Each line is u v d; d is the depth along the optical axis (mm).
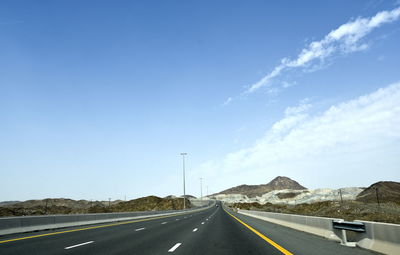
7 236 17062
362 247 11336
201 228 23344
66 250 11492
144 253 10781
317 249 11266
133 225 27359
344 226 12883
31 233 19031
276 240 14500
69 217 25656
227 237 16391
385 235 10078
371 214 41031
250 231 20234
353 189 173875
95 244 13336
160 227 24609
